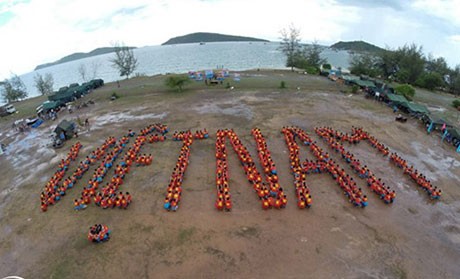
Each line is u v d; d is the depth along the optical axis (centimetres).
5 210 2492
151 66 17875
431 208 2438
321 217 2267
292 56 10256
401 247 2000
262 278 1733
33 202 2580
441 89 8875
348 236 2077
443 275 1795
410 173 2870
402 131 4072
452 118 4856
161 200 2483
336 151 3388
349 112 4797
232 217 2256
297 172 2772
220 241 2016
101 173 2866
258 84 6725
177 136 3681
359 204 2388
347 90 6297
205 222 2205
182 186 2667
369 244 2012
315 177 2827
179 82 6134
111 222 2242
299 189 2491
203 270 1792
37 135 4303
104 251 1964
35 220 2320
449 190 2703
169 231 2120
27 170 3198
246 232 2097
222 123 4250
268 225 2170
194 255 1905
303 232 2103
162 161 3162
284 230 2119
